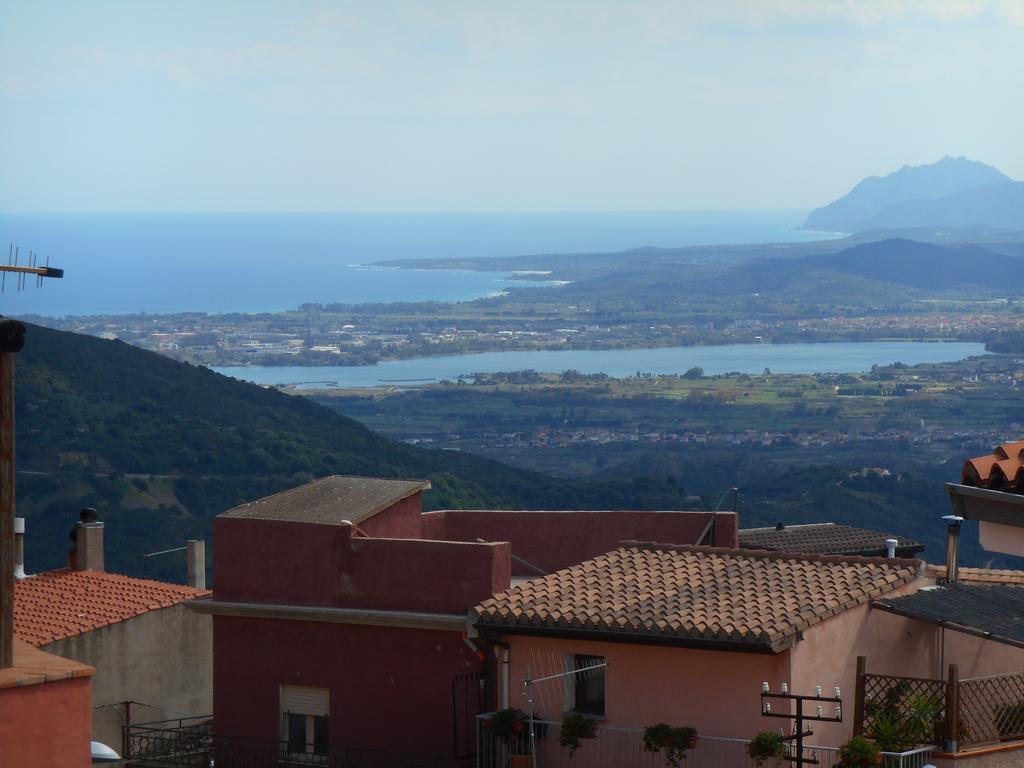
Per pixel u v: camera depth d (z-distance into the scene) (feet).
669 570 77.56
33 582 110.93
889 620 74.23
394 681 82.53
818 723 68.90
